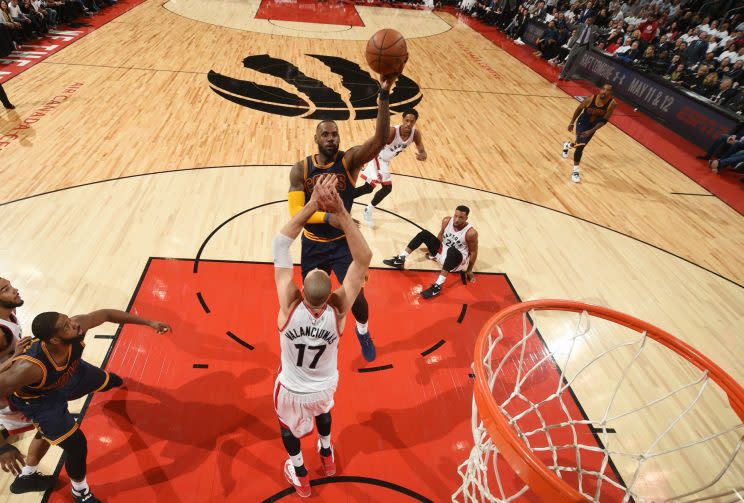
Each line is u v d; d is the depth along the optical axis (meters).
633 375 3.90
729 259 5.61
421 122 8.38
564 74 11.60
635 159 7.92
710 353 4.23
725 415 3.64
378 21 15.48
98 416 3.11
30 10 10.08
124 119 7.18
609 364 3.98
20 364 2.22
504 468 3.09
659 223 6.18
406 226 5.45
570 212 6.16
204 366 3.54
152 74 9.01
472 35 15.27
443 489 2.92
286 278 2.10
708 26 11.55
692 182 7.35
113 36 10.95
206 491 2.77
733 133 7.94
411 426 3.28
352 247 2.06
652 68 10.91
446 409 3.43
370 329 4.04
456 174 6.75
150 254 4.57
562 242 5.54
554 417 3.46
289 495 2.80
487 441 2.54
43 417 2.37
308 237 3.23
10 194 5.17
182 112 7.63
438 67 11.56
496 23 16.70
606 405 3.61
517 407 3.50
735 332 4.51
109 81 8.48
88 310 3.86
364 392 3.49
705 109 8.54
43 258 4.34
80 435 2.51
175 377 3.43
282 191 5.79
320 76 9.94
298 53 11.25
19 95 7.56
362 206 5.75
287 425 2.46
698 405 3.70
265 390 3.41
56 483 2.75
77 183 5.50
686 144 8.77
